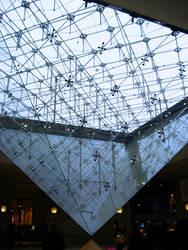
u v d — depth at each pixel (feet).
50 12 50.08
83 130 71.05
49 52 58.54
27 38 54.13
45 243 15.74
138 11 21.48
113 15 49.19
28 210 119.14
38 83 65.62
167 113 67.00
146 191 117.60
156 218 107.34
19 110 64.13
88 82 65.72
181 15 21.61
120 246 44.37
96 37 54.39
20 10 50.14
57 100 69.10
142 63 59.31
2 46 57.88
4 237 77.56
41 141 62.34
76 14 49.49
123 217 95.40
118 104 73.26
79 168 62.90
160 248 10.09
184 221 9.57
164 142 63.72
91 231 53.72
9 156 56.85
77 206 56.03
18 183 90.22
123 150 71.31
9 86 62.59
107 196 60.90
